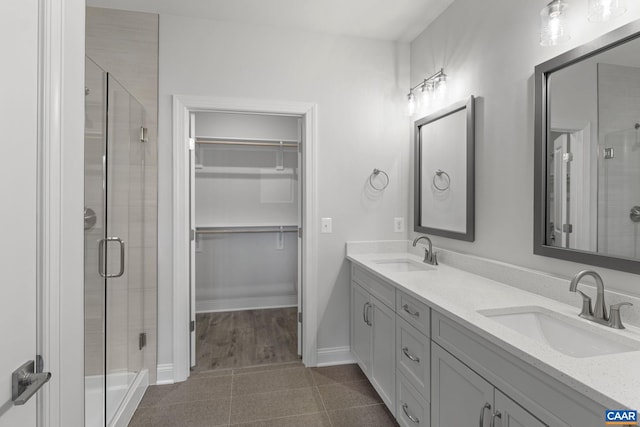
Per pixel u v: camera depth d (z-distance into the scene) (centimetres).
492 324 111
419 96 251
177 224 227
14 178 66
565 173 136
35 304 74
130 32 222
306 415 191
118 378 179
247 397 209
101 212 156
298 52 246
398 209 266
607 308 117
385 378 190
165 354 228
